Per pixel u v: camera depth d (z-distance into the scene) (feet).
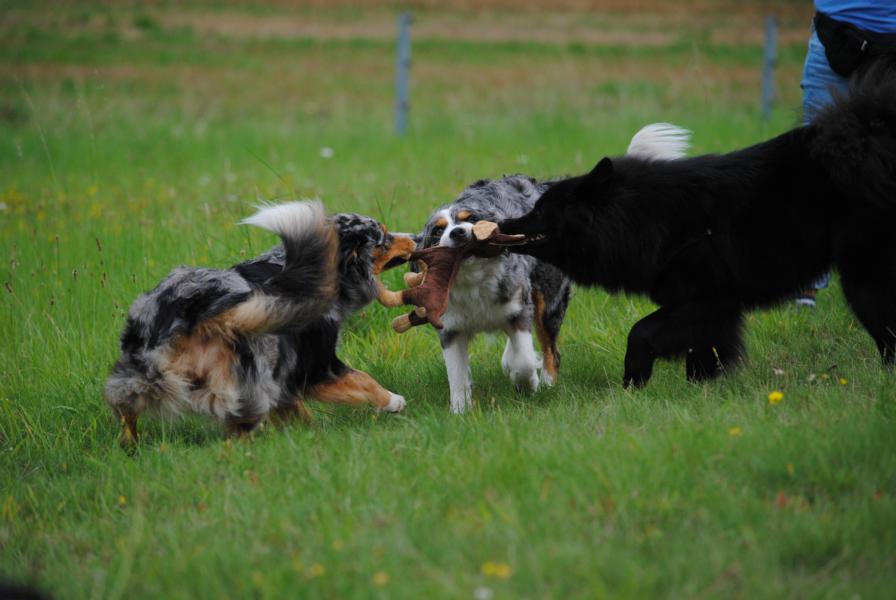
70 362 39.14
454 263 34.55
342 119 104.94
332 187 65.05
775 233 33.12
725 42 146.00
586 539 20.74
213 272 31.45
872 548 19.62
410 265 39.99
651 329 33.96
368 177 70.08
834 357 35.91
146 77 128.36
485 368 41.42
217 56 142.61
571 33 157.99
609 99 111.04
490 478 24.09
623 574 18.97
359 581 19.61
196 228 53.42
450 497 23.57
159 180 74.13
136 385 30.30
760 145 34.14
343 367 34.35
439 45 150.41
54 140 91.40
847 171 31.04
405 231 50.11
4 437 34.58
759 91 112.27
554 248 35.09
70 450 32.71
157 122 102.01
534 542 20.58
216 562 21.21
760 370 34.91
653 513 21.79
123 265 48.52
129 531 24.50
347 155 83.97
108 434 33.76
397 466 26.04
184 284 30.76
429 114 105.81
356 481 25.12
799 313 41.52
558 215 34.55
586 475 23.41
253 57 142.72
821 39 38.75
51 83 122.11
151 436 33.63
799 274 33.55
